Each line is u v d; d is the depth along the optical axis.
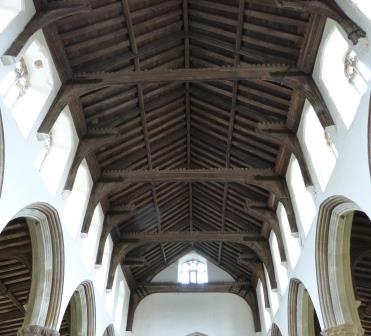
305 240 13.70
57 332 11.82
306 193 13.71
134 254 21.62
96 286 16.53
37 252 11.92
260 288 22.86
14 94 9.85
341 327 11.30
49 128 10.66
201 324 23.59
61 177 12.25
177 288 24.52
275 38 12.05
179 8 13.10
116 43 12.48
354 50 8.72
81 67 12.17
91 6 10.20
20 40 8.85
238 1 11.85
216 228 22.73
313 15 10.50
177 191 20.22
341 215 11.44
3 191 8.70
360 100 8.80
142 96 14.28
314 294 12.78
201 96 15.45
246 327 23.47
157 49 13.66
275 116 14.05
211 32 13.41
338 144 10.27
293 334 15.78
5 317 19.67
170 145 17.56
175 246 24.19
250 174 15.55
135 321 23.75
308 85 11.38
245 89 13.89
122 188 17.09
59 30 10.79
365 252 14.27
